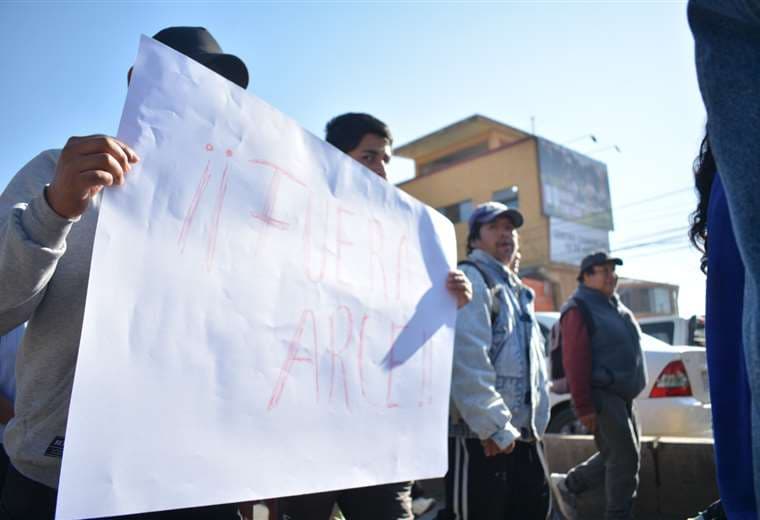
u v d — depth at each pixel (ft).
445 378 6.46
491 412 7.27
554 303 85.30
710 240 3.22
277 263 4.53
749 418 2.92
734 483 3.02
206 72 4.19
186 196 3.92
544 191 87.15
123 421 3.38
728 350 3.10
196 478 3.68
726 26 2.77
